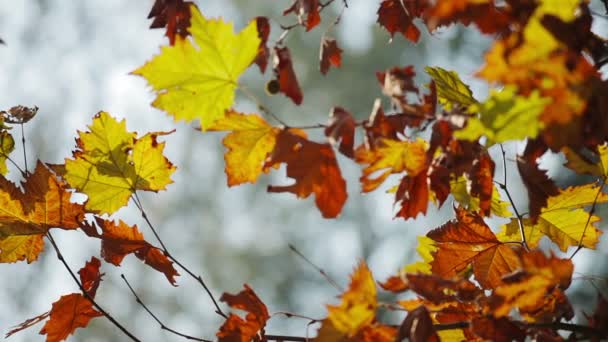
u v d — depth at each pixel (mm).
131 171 3262
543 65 2816
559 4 2857
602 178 3076
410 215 3064
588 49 2912
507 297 2975
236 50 2975
